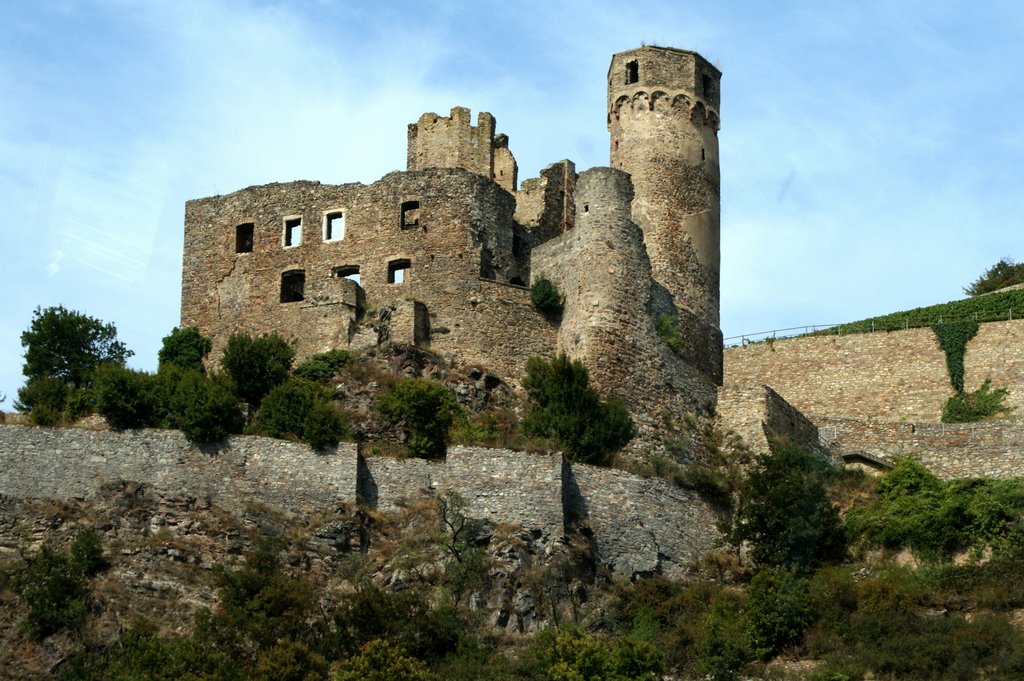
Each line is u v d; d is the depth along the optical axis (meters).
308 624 60.00
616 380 74.12
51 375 74.94
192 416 66.56
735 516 69.94
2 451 65.75
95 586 61.28
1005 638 60.41
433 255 78.44
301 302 79.19
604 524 67.38
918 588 65.19
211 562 63.22
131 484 65.44
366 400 72.31
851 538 70.06
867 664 60.09
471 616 61.75
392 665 56.44
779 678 59.66
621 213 77.00
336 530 64.69
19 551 63.00
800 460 73.06
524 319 77.38
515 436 69.75
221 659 56.78
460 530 64.62
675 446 73.44
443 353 76.50
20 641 58.84
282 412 68.88
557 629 60.75
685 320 79.44
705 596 65.25
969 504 70.06
